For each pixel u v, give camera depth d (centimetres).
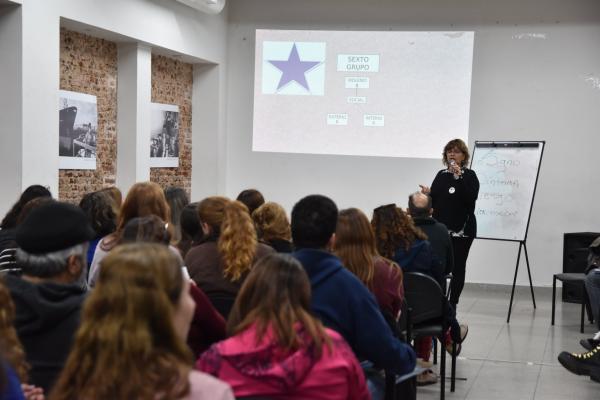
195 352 261
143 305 125
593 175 809
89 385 123
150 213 326
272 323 184
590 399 442
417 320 403
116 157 729
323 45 871
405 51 851
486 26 830
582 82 807
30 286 190
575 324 655
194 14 807
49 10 547
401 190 860
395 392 276
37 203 324
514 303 754
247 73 899
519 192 735
